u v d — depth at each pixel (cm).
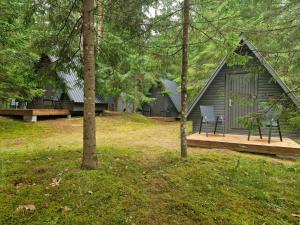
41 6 561
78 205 347
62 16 582
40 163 529
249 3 735
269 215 359
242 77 1012
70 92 1678
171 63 704
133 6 582
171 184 445
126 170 513
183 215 344
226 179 493
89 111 473
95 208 343
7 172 466
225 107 1058
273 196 426
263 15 656
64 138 1019
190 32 671
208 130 1102
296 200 416
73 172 455
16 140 935
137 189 412
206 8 692
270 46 677
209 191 426
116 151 718
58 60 618
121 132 1293
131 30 616
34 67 630
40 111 1409
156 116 2444
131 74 1706
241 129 1021
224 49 646
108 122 1605
